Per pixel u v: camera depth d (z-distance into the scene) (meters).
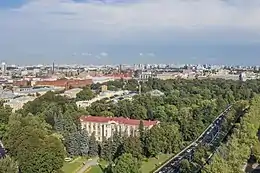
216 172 180.88
